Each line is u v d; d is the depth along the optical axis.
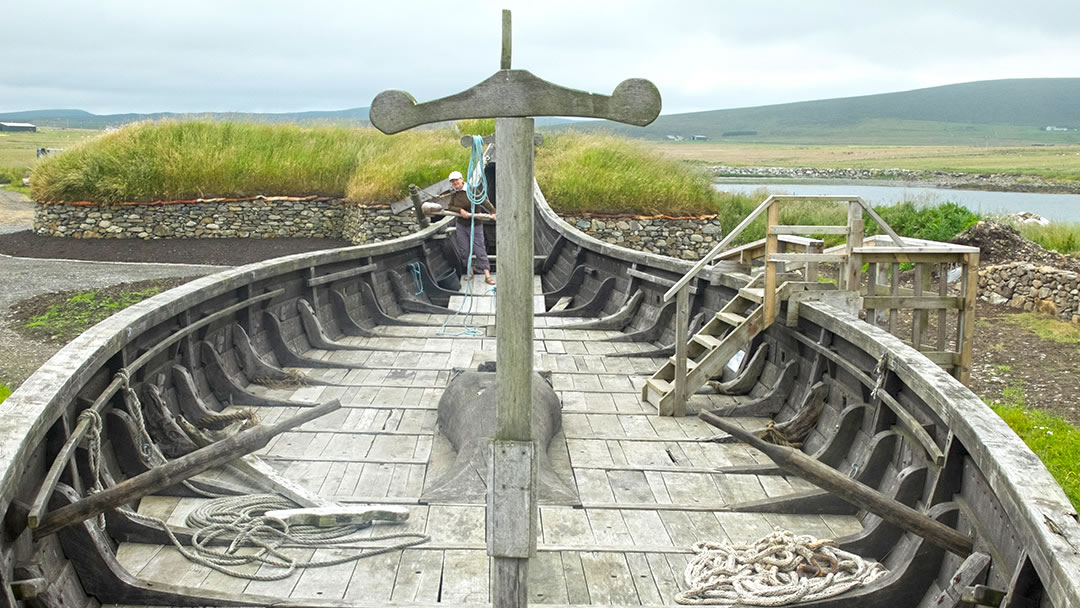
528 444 2.80
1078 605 1.96
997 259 15.34
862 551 3.69
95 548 3.25
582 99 2.63
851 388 4.90
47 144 86.38
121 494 3.17
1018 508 2.51
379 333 8.44
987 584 2.88
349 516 3.93
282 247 19.38
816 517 4.24
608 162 20.98
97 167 20.14
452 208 10.99
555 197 19.33
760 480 4.71
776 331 6.25
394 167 20.50
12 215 25.73
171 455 4.63
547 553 3.79
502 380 2.80
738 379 6.39
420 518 4.07
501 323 2.77
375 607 3.21
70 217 19.80
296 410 5.76
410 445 5.09
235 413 5.18
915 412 3.94
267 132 22.47
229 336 6.26
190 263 17.53
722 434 5.43
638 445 5.24
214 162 20.52
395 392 6.22
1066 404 8.71
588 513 4.23
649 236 19.27
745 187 55.59
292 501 4.16
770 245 5.62
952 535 3.13
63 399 3.35
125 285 14.56
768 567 3.56
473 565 3.64
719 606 3.31
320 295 8.09
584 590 3.48
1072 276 12.68
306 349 7.60
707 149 159.12
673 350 7.50
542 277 13.08
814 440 5.15
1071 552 2.16
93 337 3.99
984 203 41.31
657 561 3.74
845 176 85.06
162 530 3.76
